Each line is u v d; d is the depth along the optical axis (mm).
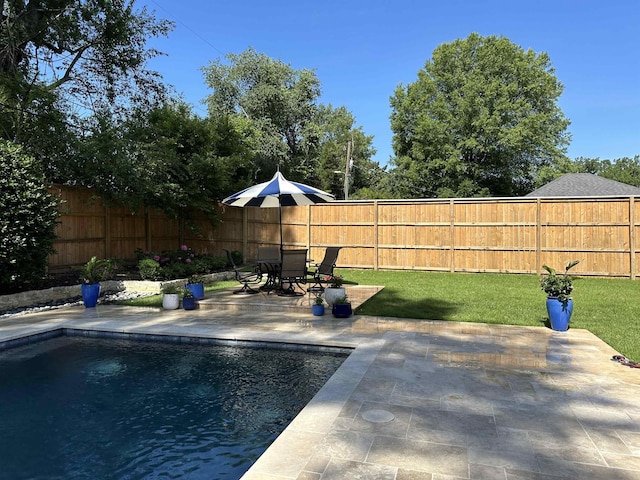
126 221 13562
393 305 8500
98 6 13867
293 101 30844
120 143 11109
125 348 6082
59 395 4402
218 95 30906
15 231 8156
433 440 3062
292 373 5043
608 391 4039
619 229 12547
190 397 4340
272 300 8836
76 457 3197
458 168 29625
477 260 13875
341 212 15414
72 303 8930
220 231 16641
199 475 2951
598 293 9969
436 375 4469
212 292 10133
